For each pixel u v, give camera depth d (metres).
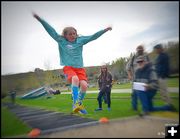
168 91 3.79
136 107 3.88
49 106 4.09
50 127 3.03
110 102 4.17
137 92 3.77
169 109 3.67
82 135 2.75
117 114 3.69
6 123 3.03
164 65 3.79
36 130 2.87
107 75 4.26
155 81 3.82
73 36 4.27
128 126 3.06
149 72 3.88
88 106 4.61
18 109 3.56
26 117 3.32
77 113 3.86
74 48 4.29
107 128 3.03
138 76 3.92
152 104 3.74
